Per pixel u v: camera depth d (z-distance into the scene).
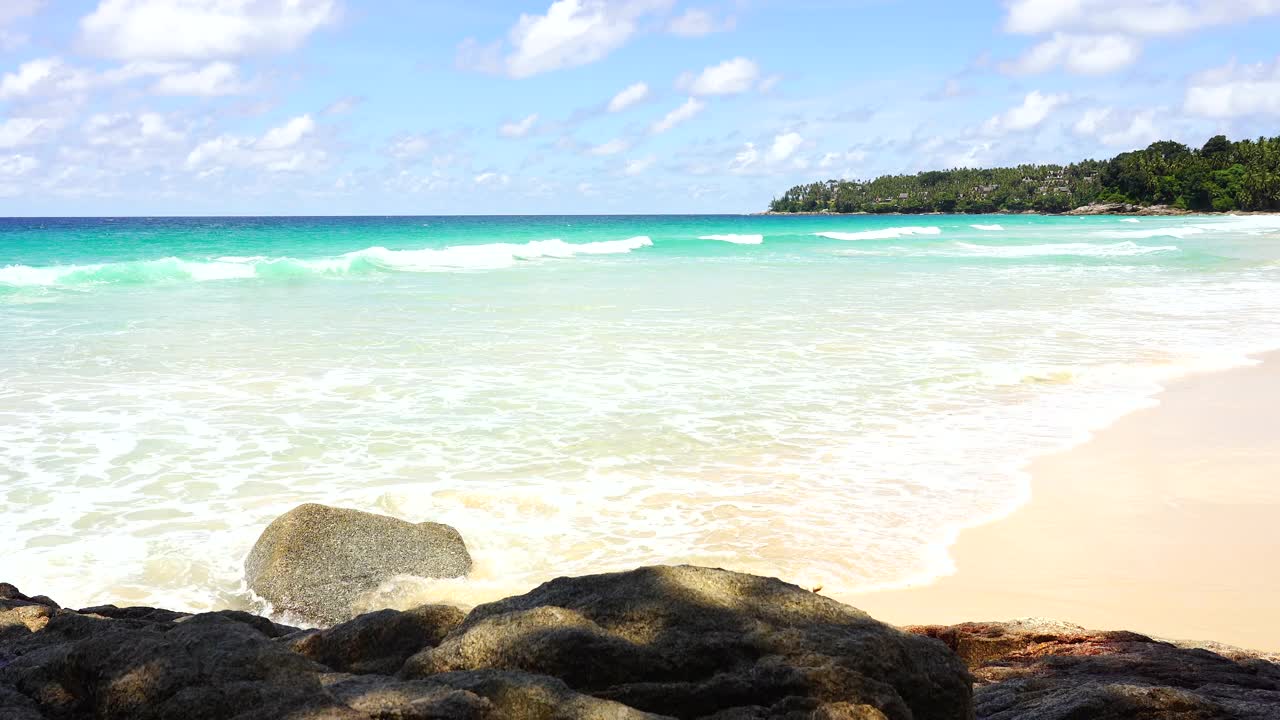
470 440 9.79
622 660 2.58
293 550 6.38
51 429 9.97
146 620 4.13
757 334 16.78
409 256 34.75
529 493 8.13
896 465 9.20
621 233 65.88
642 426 10.38
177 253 38.34
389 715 2.28
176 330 16.53
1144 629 5.97
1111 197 162.75
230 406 11.05
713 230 76.56
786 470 8.98
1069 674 4.00
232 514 7.65
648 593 2.85
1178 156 161.25
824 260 38.12
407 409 11.02
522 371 13.26
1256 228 74.38
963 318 19.09
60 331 16.22
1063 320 18.88
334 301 21.41
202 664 2.48
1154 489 8.63
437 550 6.58
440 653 2.72
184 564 6.69
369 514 6.77
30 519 7.46
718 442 9.84
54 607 4.64
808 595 2.92
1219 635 5.91
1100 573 6.83
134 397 11.41
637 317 18.95
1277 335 17.05
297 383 12.30
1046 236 61.75
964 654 4.86
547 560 6.84
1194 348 15.63
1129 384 12.91
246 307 20.05
